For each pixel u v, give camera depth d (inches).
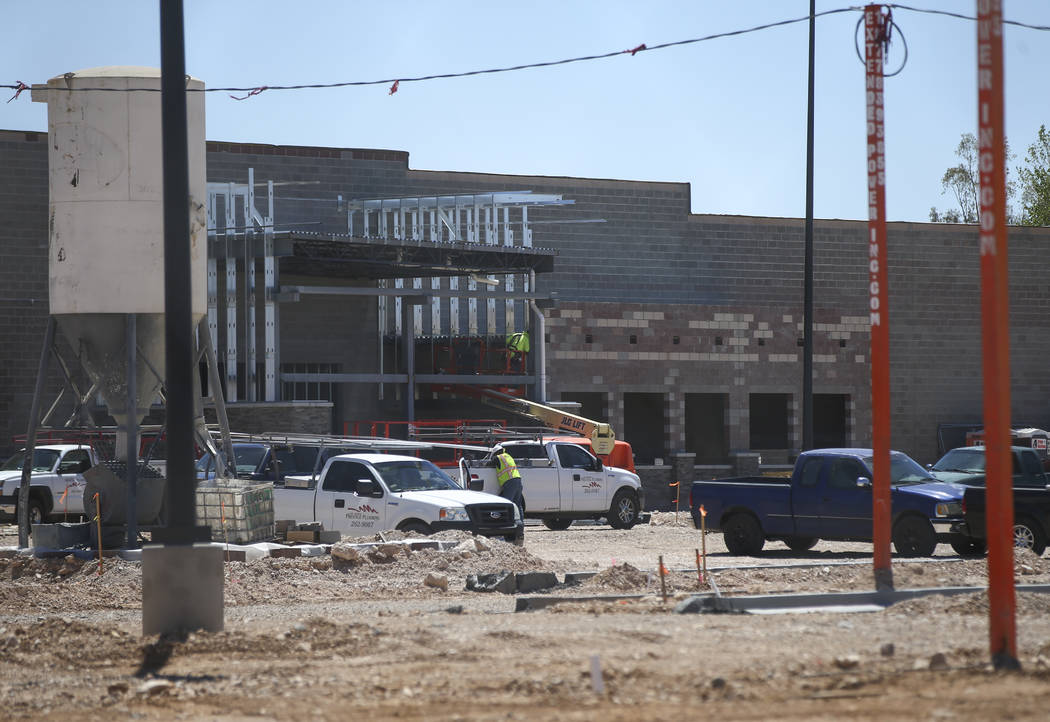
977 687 944.9
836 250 6008.9
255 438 2758.4
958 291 6102.4
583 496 3319.4
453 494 2443.4
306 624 1395.2
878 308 1766.7
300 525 2391.7
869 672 1023.0
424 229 4992.6
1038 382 6156.5
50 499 3361.2
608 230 5772.6
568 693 988.6
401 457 2559.1
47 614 1702.8
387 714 940.0
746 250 5949.8
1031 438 5305.1
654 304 5393.7
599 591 1758.1
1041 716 840.9
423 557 2084.2
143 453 3641.7
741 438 5511.8
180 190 1374.3
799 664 1072.2
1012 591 1032.2
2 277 4635.8
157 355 2309.3
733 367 5526.6
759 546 2497.5
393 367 5265.8
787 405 5664.4
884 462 1760.6
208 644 1269.7
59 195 2245.3
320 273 4987.7
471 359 5142.7
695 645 1205.7
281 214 5191.9
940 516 2288.4
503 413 5088.6
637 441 5782.5
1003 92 1049.5
